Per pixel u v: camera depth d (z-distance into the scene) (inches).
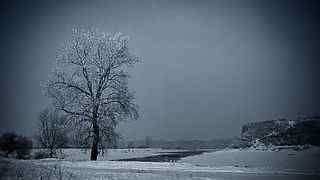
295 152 1433.3
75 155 1537.9
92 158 1165.7
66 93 1160.8
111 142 1163.3
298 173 760.3
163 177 641.0
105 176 633.6
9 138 1658.5
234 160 1266.0
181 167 872.9
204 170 793.6
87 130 1151.6
